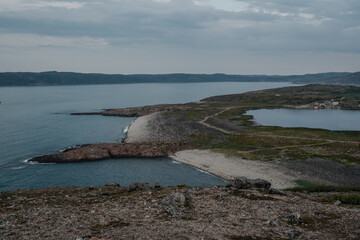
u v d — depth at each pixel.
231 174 56.28
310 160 63.25
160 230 19.17
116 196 30.69
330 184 49.16
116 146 75.94
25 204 28.06
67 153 68.94
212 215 23.16
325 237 18.81
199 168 61.78
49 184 52.09
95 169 61.31
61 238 17.50
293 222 21.89
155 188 35.00
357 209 26.72
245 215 23.06
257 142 82.12
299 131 98.69
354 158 63.84
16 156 69.75
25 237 17.78
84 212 24.12
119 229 19.39
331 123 128.12
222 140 86.25
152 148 74.62
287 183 49.88
